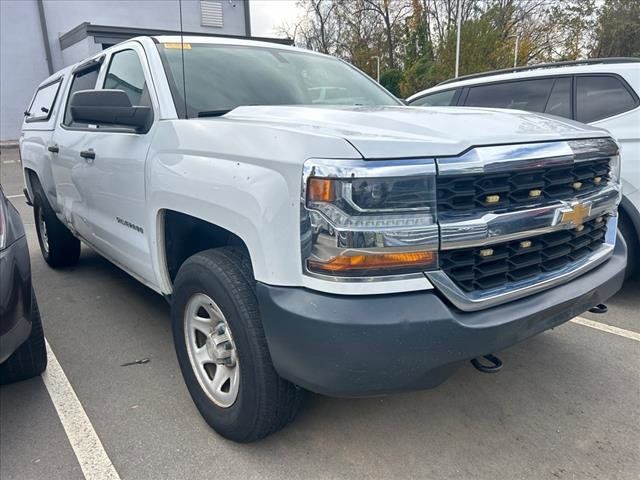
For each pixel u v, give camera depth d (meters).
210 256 2.22
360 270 1.68
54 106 4.52
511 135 1.97
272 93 2.98
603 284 2.30
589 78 4.34
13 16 20.84
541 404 2.64
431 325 1.71
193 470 2.19
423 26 30.92
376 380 1.73
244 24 23.47
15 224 2.33
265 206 1.83
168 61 2.85
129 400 2.71
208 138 2.21
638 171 3.81
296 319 1.74
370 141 1.73
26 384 2.88
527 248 2.02
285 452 2.29
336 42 38.41
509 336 1.89
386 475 2.15
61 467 2.22
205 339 2.51
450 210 1.78
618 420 2.50
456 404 2.65
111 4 22.23
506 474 2.15
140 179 2.66
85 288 4.43
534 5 32.38
